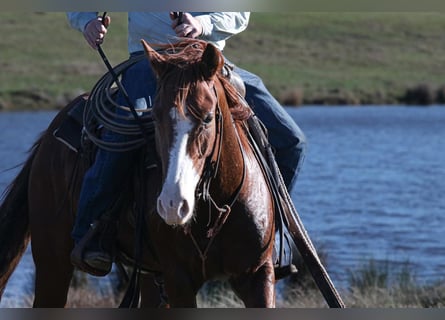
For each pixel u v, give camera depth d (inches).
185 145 313.4
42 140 439.2
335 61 3499.0
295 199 1226.0
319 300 609.6
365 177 1478.8
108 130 378.6
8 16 3828.7
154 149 361.7
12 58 3277.6
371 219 1045.8
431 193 1285.7
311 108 3004.4
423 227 981.2
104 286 676.1
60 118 434.6
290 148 393.4
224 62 339.6
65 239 417.1
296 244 376.2
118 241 390.9
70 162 410.0
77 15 398.0
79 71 3179.1
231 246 351.6
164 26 388.5
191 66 323.9
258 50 3540.8
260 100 393.4
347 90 3189.0
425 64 3481.8
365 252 816.3
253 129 376.5
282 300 625.3
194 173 315.0
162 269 363.9
